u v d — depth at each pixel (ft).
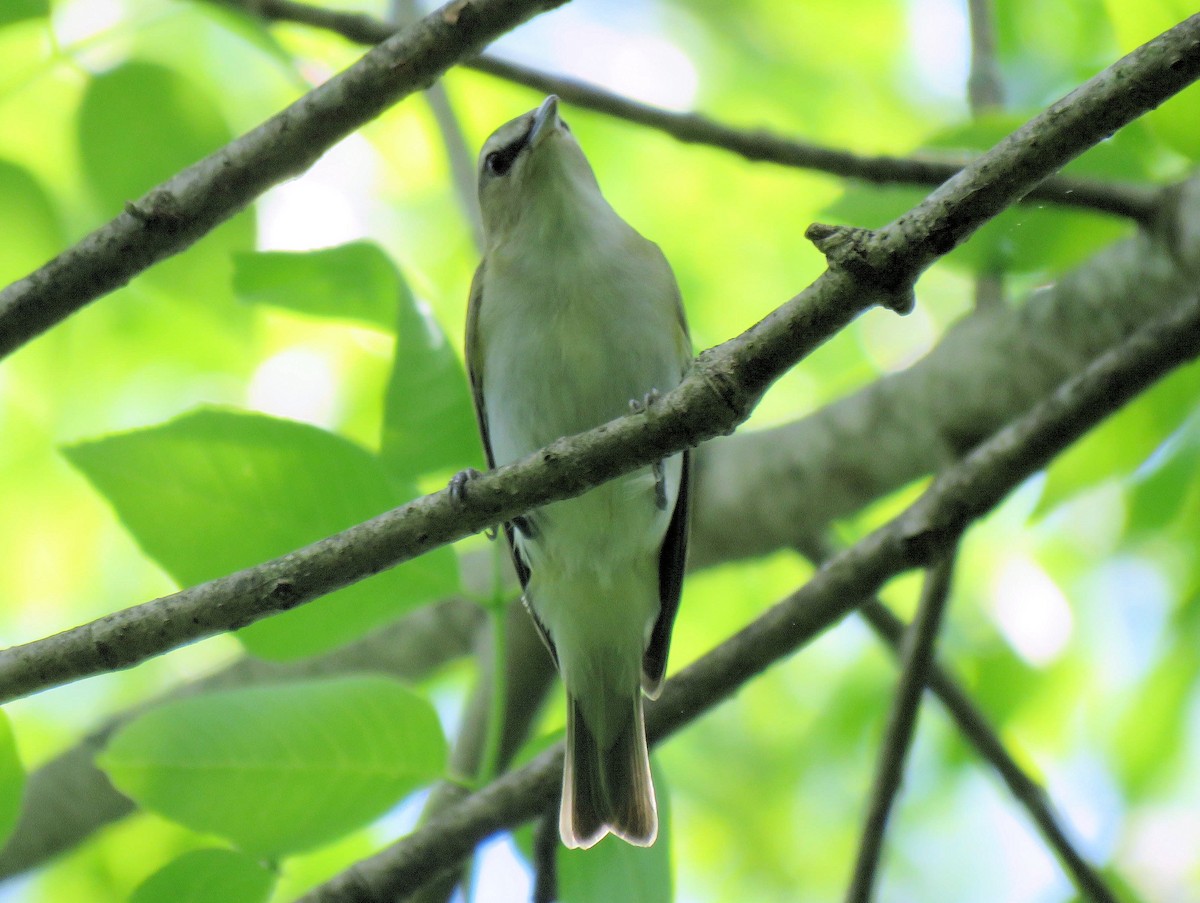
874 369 46.91
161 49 35.04
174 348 40.50
